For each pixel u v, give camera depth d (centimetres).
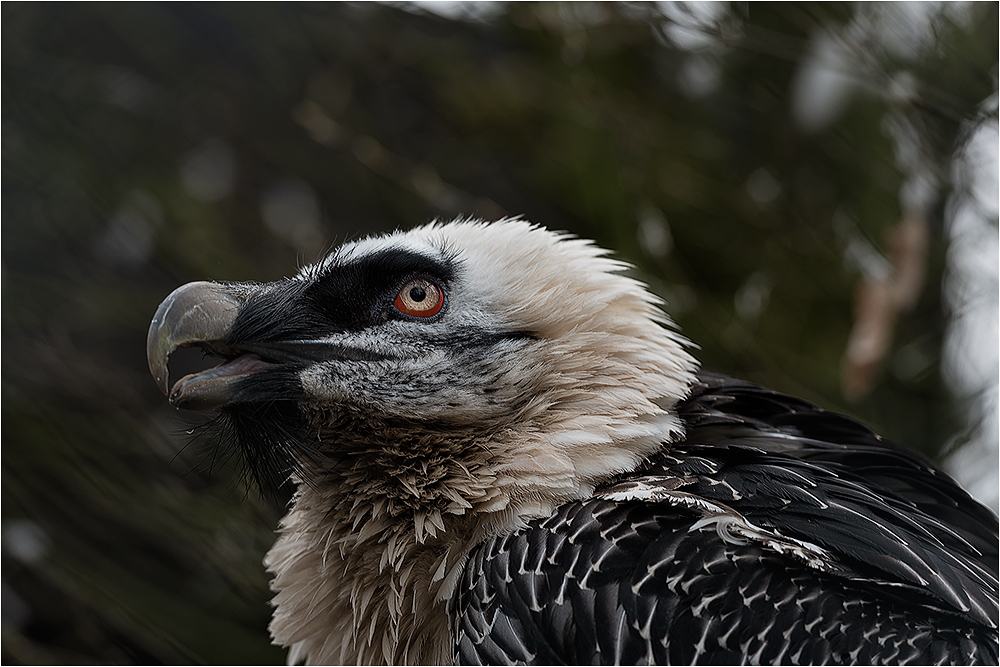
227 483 1081
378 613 602
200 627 1033
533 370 611
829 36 992
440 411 608
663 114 1311
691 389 656
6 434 1070
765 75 1259
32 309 1166
